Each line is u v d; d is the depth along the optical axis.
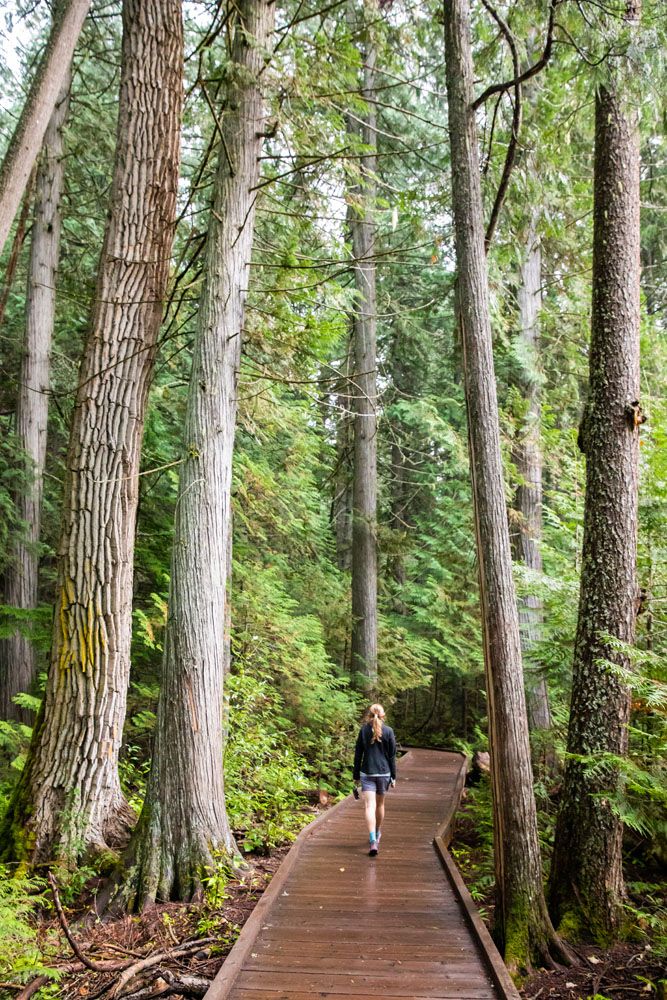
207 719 6.28
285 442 12.73
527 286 13.06
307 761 12.17
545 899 5.57
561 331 13.27
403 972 4.47
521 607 9.73
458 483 16.83
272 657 12.13
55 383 13.43
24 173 4.69
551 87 7.57
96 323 6.51
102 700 6.20
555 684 8.59
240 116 7.28
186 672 6.29
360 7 9.37
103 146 12.40
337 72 7.75
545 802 8.86
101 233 13.80
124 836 6.16
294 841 7.55
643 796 5.85
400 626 18.94
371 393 15.50
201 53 6.91
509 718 5.24
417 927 5.24
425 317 16.25
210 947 4.88
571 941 5.22
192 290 9.70
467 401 5.80
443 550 16.97
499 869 5.18
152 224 6.68
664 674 6.43
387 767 7.58
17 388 12.83
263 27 7.36
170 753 6.13
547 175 7.46
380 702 14.88
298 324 8.23
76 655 6.19
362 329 15.55
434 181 7.93
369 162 14.74
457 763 14.84
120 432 6.50
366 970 4.49
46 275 12.15
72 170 12.80
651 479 7.68
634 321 6.15
